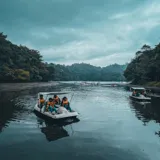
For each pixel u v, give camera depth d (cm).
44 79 9144
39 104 1546
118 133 981
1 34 6919
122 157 694
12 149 759
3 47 6412
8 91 3609
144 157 696
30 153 721
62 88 5269
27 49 9369
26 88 4600
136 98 2455
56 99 1544
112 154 718
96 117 1377
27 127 1083
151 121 1245
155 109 1716
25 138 891
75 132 993
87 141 858
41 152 730
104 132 997
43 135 937
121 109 1733
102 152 735
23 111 1566
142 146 802
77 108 1805
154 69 6253
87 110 1689
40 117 1339
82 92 3869
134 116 1408
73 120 1272
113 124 1169
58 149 761
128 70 8806
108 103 2155
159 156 705
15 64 7175
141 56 8325
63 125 1134
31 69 7594
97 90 4538
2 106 1828
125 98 2697
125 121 1249
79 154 714
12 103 2027
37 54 9475
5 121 1219
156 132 998
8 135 934
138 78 7675
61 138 895
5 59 6444
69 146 793
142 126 1120
